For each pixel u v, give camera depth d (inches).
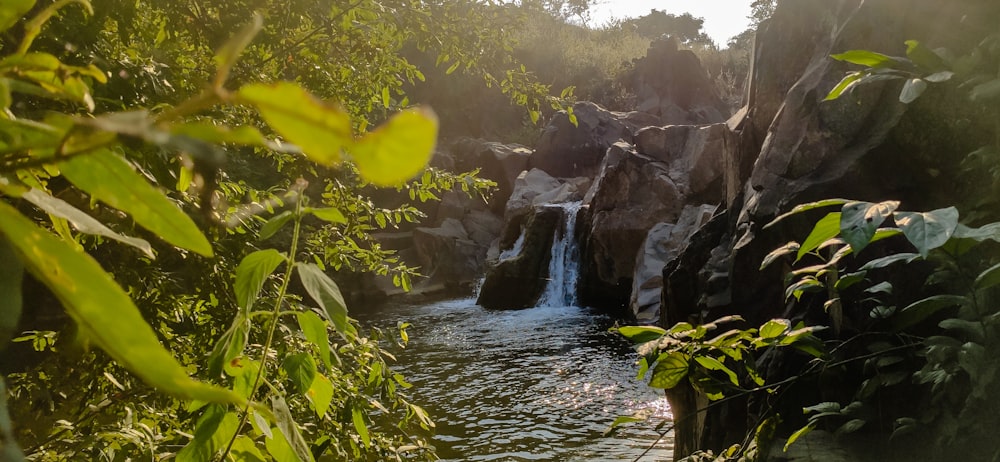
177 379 10.4
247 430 52.0
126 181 12.1
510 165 846.5
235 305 90.7
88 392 75.5
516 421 319.6
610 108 1042.1
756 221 161.9
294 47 113.3
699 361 87.4
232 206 96.6
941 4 141.6
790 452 114.7
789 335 86.7
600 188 617.9
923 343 88.4
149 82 73.5
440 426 315.3
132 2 78.1
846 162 148.3
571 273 656.4
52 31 63.1
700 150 566.3
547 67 1121.4
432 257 774.5
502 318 589.0
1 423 9.2
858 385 125.8
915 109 135.6
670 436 287.0
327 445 79.2
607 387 365.7
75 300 10.4
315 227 125.6
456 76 945.5
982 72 97.0
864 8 156.6
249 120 106.6
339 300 31.0
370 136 8.0
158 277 85.8
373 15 126.7
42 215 56.9
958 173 122.9
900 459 111.0
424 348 473.7
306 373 42.8
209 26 106.0
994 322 83.2
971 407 94.2
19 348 80.4
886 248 134.1
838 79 157.8
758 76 207.0
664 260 538.0
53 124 11.3
